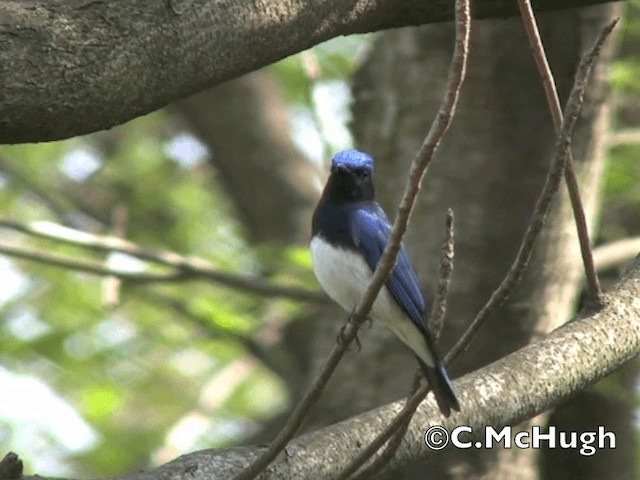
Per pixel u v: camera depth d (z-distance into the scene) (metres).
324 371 5.81
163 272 14.41
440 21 7.36
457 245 11.45
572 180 7.15
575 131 10.91
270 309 15.31
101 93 5.53
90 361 15.92
